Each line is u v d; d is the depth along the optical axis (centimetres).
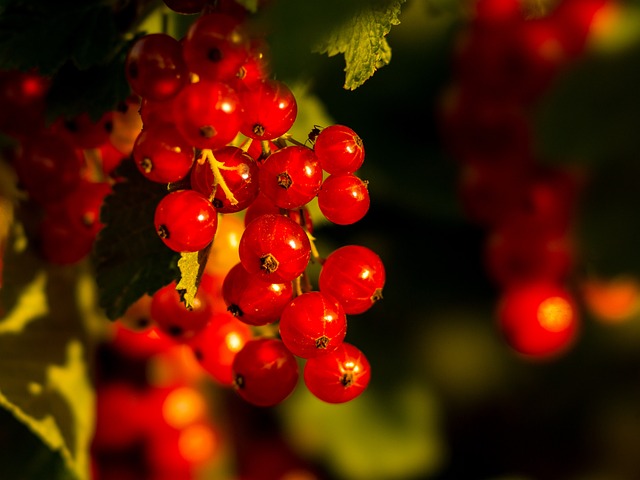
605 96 38
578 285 45
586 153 38
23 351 40
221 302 39
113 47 36
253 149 36
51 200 38
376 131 47
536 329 44
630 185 38
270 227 35
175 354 46
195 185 35
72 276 41
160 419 46
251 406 50
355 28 34
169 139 35
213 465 48
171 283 38
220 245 38
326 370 36
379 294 36
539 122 38
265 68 34
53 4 36
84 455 40
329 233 48
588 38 40
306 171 35
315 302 35
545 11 41
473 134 42
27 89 37
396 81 46
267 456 50
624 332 48
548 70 41
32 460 43
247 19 35
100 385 45
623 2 38
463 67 42
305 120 41
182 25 37
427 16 44
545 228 43
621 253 38
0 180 40
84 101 36
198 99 34
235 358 37
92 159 39
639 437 48
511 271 44
